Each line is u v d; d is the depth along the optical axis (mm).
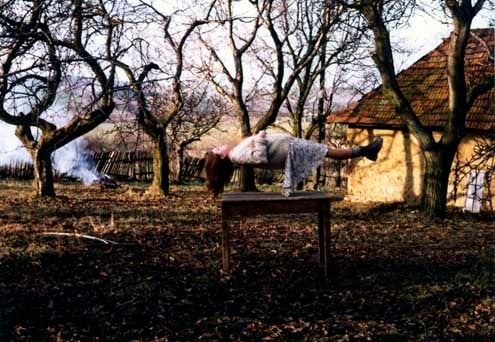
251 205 7715
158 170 20109
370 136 19016
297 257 9328
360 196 19328
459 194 16984
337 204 18156
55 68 6992
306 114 27781
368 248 10391
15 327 6082
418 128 15109
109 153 28453
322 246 8445
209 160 7621
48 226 11750
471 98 14742
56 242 9703
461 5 13914
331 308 7059
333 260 9250
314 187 25969
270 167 7727
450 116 14820
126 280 7719
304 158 7559
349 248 10328
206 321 6508
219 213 15070
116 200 18219
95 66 8250
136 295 7160
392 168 18562
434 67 19656
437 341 6152
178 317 6602
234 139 7770
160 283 7664
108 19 8883
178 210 15609
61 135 17156
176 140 27672
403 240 11430
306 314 6836
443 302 7336
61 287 7355
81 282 7566
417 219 14992
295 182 7680
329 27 17344
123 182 27844
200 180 30172
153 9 12617
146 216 13930
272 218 13977
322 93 25062
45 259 8508
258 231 11883
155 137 19766
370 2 14188
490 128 16062
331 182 28766
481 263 9438
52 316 6465
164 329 6254
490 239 11945
